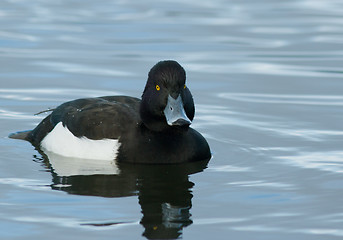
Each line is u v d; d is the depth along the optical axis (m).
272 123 13.59
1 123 13.34
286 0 25.06
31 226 8.48
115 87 15.74
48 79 16.19
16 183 10.03
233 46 19.17
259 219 8.77
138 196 9.58
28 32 20.03
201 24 21.31
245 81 16.36
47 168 10.75
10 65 17.17
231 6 23.95
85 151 11.23
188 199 9.49
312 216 8.88
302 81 16.42
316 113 14.24
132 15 22.28
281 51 18.84
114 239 8.12
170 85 10.75
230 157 11.59
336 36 20.23
